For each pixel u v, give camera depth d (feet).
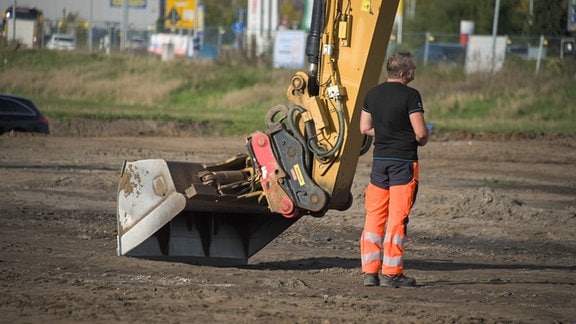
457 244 139.74
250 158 105.70
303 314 79.30
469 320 78.84
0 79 483.10
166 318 75.77
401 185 93.91
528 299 91.04
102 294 85.51
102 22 626.64
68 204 162.50
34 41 574.97
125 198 107.96
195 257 110.63
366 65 98.89
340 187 101.65
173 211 103.50
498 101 420.77
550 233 150.82
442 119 406.62
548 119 401.49
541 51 463.01
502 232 150.51
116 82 480.64
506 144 316.19
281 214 103.65
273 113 103.50
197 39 612.29
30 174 201.16
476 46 513.45
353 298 88.63
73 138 305.94
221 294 87.51
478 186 210.79
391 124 93.45
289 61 522.47
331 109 100.68
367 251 96.17
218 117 388.16
